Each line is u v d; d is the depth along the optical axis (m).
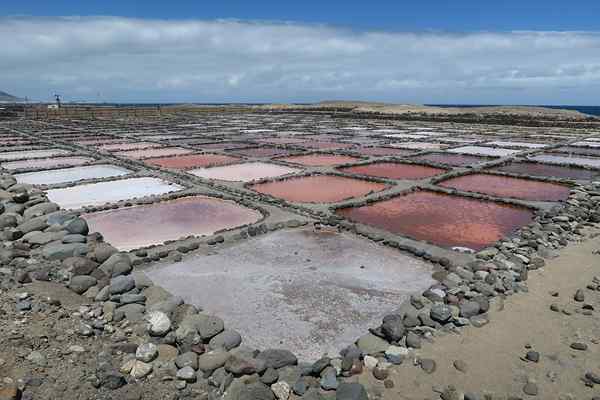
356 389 3.34
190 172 13.12
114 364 3.53
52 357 3.41
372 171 13.42
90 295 4.65
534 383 3.60
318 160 15.44
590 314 4.68
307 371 3.70
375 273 5.88
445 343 4.18
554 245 6.65
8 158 15.22
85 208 8.86
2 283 4.43
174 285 5.50
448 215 8.78
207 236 7.17
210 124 31.62
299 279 5.69
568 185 11.33
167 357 3.73
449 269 5.91
